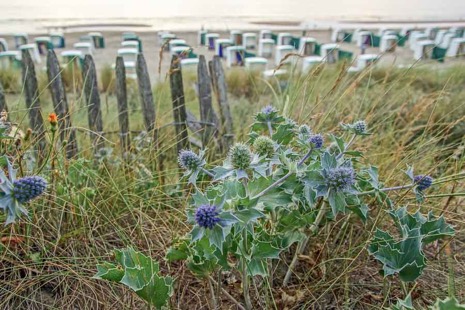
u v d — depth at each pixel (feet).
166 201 7.07
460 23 62.49
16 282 5.49
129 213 6.75
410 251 4.60
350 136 7.96
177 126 9.96
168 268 5.73
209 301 5.36
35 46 37.22
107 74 24.49
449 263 5.41
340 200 4.20
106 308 5.18
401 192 6.74
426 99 10.38
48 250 5.85
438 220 5.02
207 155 9.02
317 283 5.33
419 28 50.85
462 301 5.15
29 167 6.51
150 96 10.06
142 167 7.86
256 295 5.22
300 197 4.76
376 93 11.40
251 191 4.40
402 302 3.90
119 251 4.44
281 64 8.60
